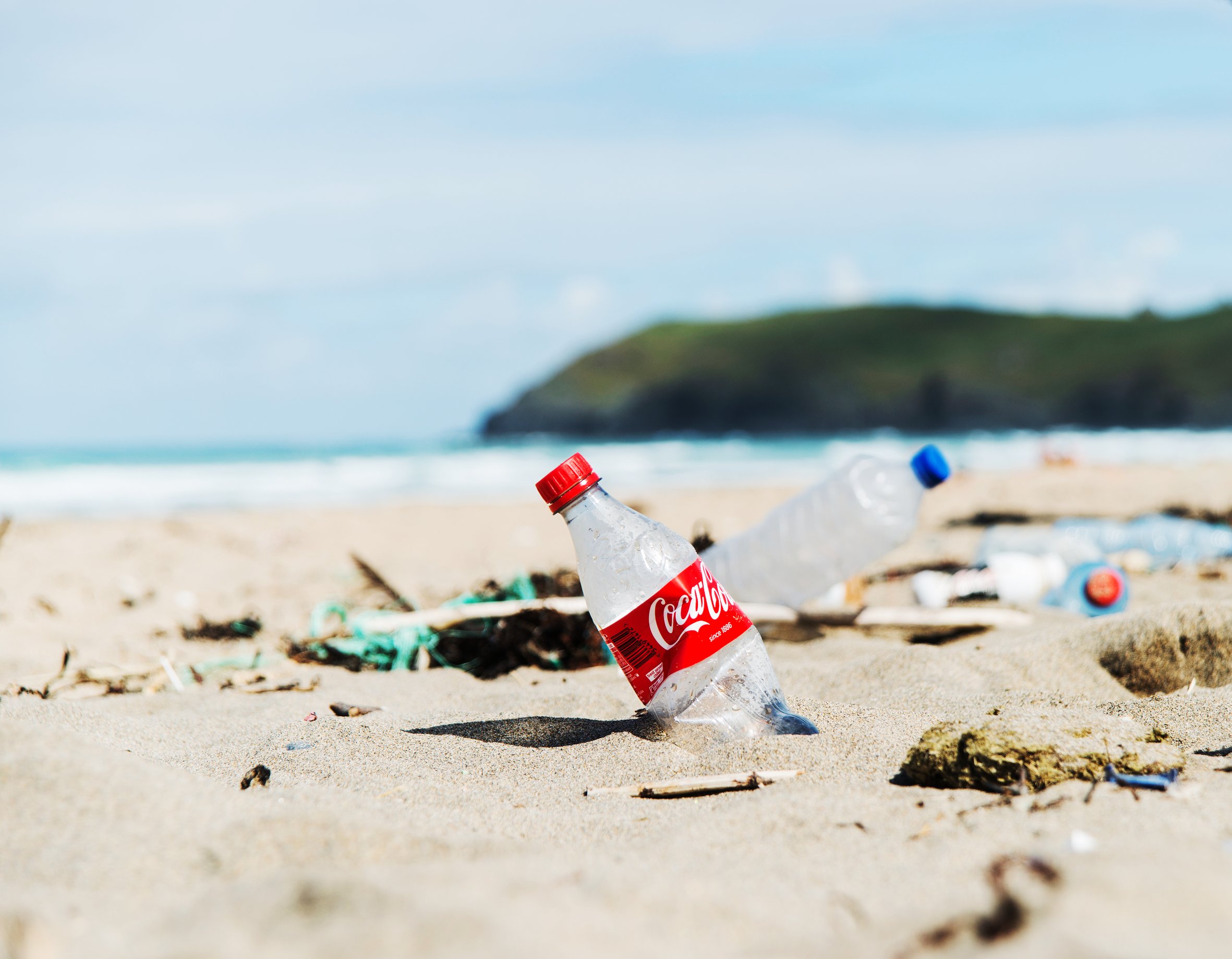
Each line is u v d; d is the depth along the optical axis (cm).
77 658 159
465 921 81
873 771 105
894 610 152
